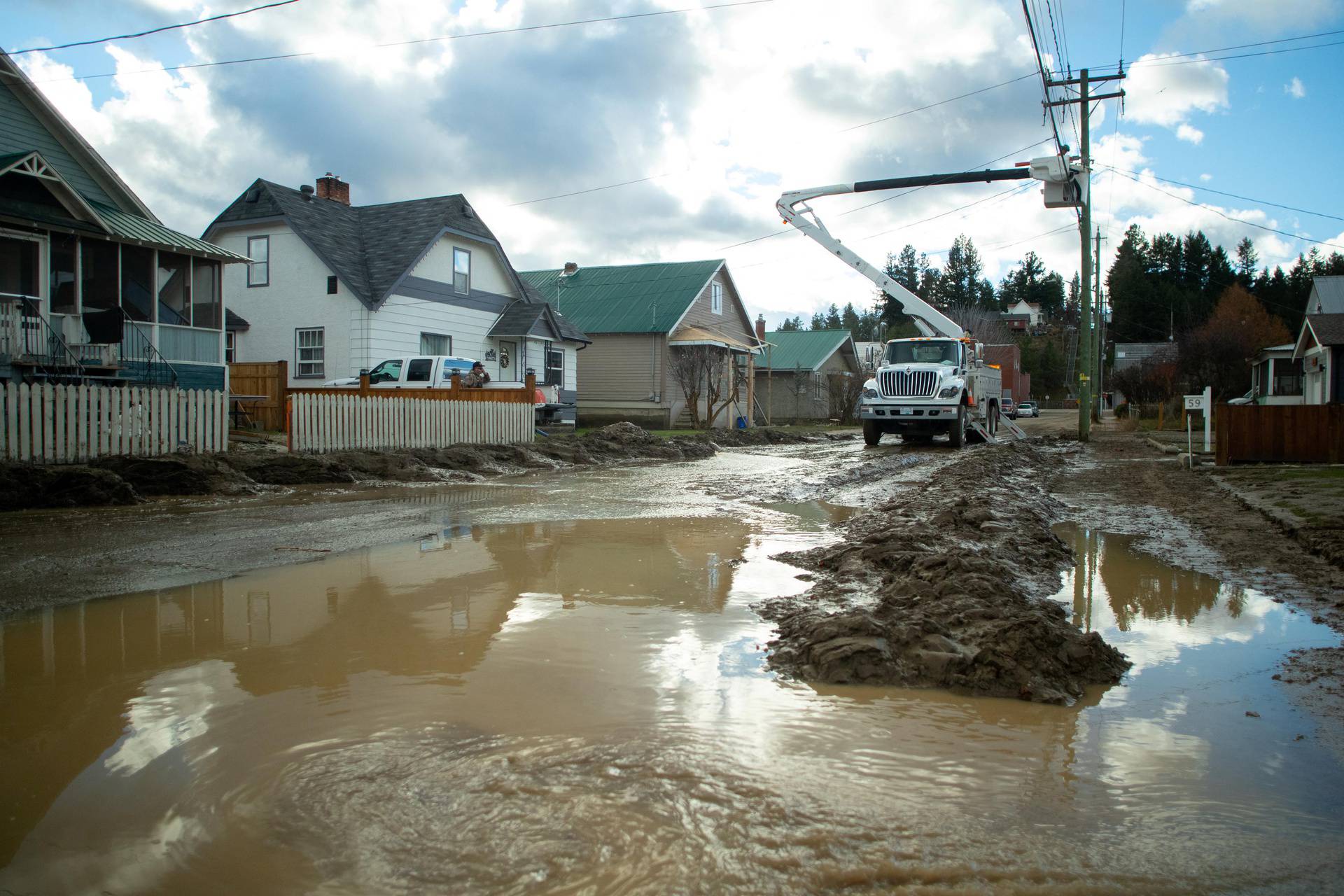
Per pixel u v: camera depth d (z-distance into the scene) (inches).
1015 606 202.1
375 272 939.3
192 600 219.8
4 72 612.4
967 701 155.4
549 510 398.6
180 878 95.2
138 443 477.4
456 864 97.7
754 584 243.3
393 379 844.0
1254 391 1754.4
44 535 313.7
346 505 410.6
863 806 113.0
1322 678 170.1
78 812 110.1
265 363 924.6
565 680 161.2
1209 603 229.5
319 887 93.5
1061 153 853.2
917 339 934.4
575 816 109.0
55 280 616.1
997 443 984.3
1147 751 134.0
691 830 105.8
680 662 173.2
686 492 478.9
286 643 182.5
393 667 167.5
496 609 212.5
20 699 149.3
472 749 129.1
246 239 967.6
